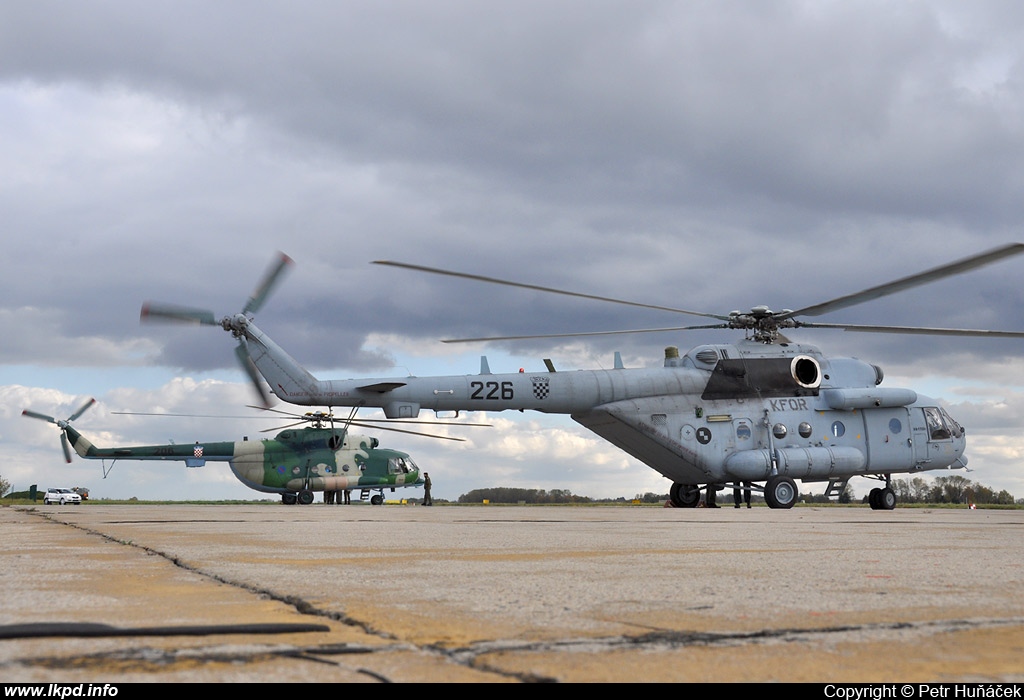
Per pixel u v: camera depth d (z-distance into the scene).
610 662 2.37
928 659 2.43
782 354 23.12
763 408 22.36
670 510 20.88
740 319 22.47
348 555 6.02
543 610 3.33
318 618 3.15
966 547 6.86
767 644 2.63
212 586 4.13
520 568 5.05
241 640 2.65
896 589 4.00
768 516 15.53
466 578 4.49
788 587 4.08
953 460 23.94
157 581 4.33
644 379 21.98
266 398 22.66
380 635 2.78
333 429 38.12
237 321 22.47
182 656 2.40
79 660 2.33
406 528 10.33
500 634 2.79
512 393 21.33
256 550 6.48
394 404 21.25
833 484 23.47
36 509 21.64
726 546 6.98
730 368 22.52
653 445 21.66
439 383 21.22
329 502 38.59
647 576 4.59
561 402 21.55
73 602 3.51
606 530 9.84
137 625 2.89
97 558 5.75
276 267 23.48
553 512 18.80
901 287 16.56
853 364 23.86
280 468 37.03
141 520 12.73
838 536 8.55
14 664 2.27
